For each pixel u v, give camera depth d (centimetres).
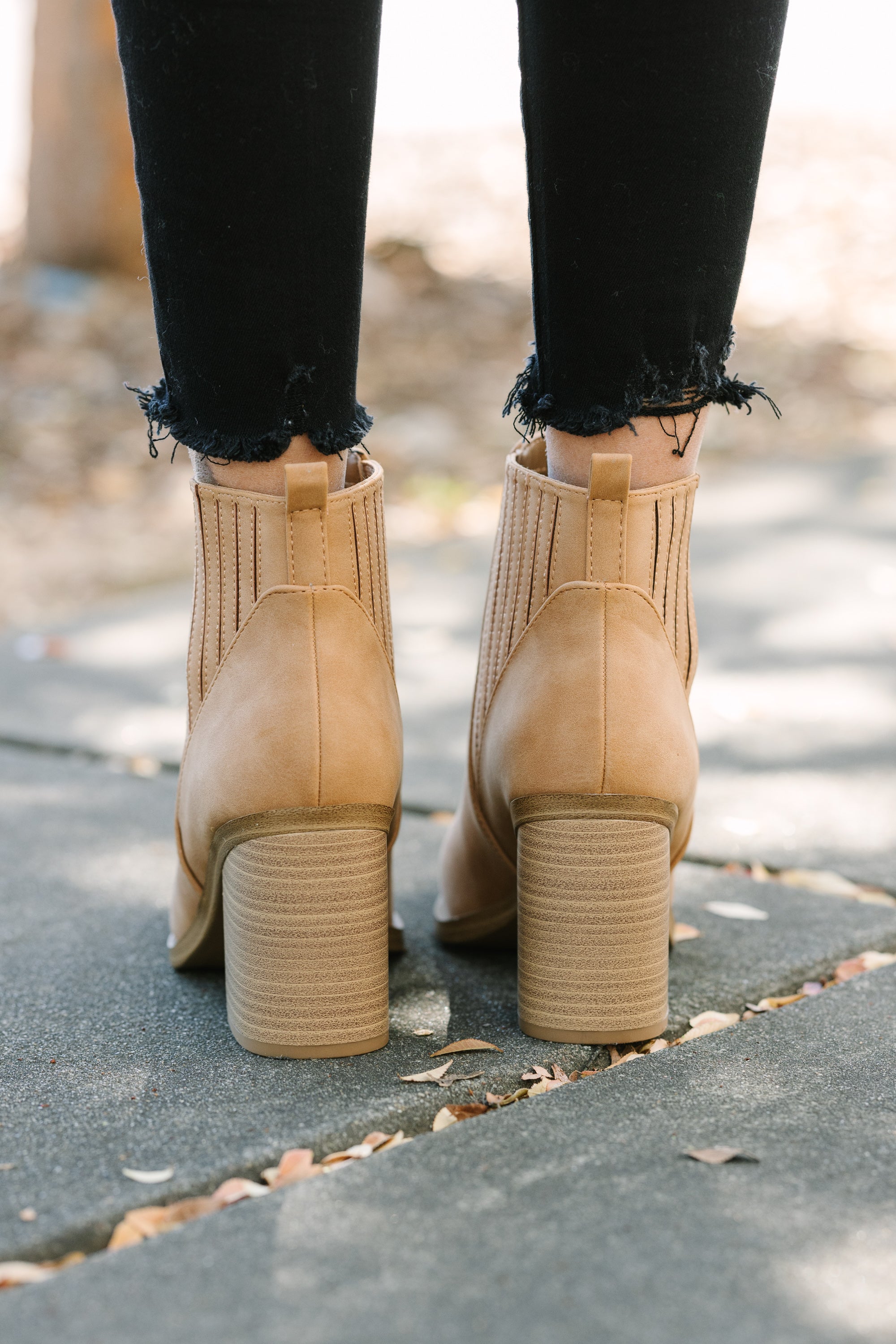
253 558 96
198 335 89
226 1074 95
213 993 112
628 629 98
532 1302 67
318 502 94
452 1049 99
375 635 99
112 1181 80
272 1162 82
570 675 97
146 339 484
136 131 87
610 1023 98
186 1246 72
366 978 97
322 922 95
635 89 86
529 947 100
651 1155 82
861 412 477
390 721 98
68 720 218
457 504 398
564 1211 75
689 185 89
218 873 101
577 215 90
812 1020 104
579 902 97
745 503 364
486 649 107
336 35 83
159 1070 96
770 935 124
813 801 166
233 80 82
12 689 240
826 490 371
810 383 509
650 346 92
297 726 93
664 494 98
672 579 101
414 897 139
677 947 121
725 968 116
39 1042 102
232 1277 69
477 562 329
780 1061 96
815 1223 74
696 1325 65
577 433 96
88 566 346
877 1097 90
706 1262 70
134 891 139
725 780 175
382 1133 88
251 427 91
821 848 149
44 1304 67
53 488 395
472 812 112
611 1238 73
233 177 84
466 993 112
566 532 98
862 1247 72
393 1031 103
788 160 750
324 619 95
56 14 507
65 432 425
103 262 528
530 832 99
